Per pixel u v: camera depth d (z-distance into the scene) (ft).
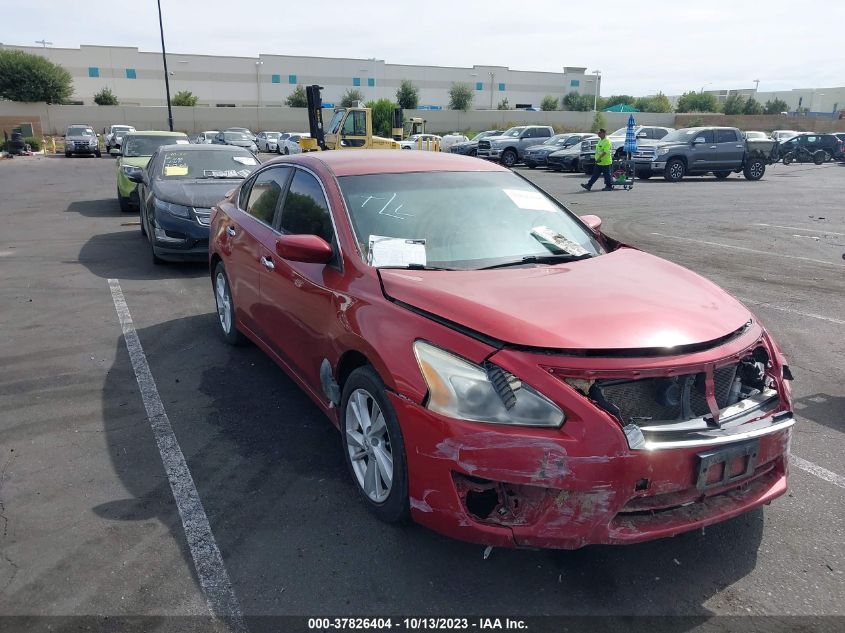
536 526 8.37
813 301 23.49
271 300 14.17
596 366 8.40
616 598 8.84
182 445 12.94
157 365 17.12
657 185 73.36
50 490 11.32
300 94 233.96
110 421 13.94
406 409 9.08
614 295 9.95
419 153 15.39
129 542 9.93
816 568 9.42
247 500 11.06
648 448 8.23
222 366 17.03
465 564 9.49
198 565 9.43
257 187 16.74
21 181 71.26
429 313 9.55
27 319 20.95
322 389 12.07
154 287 25.14
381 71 259.19
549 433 8.21
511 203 13.51
